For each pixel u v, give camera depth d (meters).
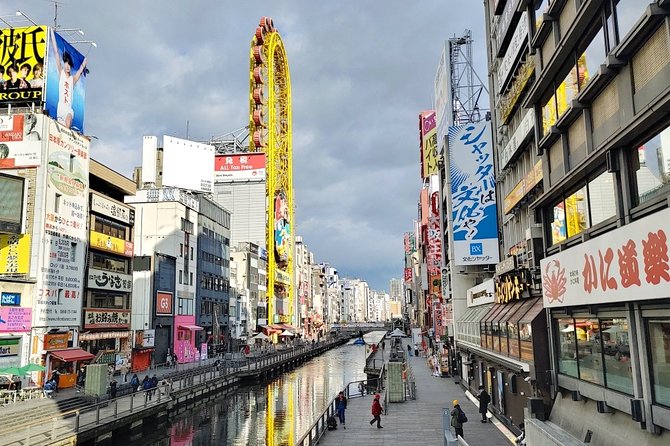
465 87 54.41
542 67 21.09
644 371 12.98
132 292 63.41
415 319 154.25
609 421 15.15
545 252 22.34
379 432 28.41
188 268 77.88
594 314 16.12
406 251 185.12
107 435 32.12
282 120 132.00
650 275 11.60
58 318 45.69
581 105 16.44
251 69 120.50
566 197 19.47
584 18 15.57
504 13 32.94
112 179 57.62
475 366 40.81
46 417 31.97
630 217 13.72
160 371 59.25
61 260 46.44
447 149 54.22
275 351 92.81
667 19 11.45
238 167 121.06
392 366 39.16
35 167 44.78
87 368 39.84
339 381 72.81
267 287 117.31
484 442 24.22
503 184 41.91
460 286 52.84
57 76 47.97
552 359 20.31
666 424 11.93
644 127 12.66
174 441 36.75
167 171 92.94
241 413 47.97
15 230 42.41
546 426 18.66
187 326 75.00
